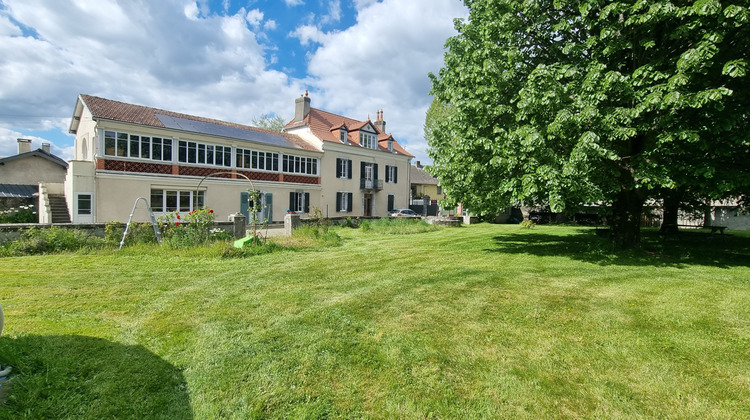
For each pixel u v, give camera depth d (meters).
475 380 3.07
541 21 8.71
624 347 3.67
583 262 8.27
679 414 2.64
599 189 7.46
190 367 3.24
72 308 4.64
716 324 4.25
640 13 6.93
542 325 4.25
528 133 7.46
